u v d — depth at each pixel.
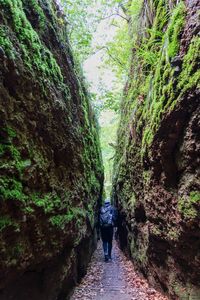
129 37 10.79
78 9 13.92
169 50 4.78
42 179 4.30
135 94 8.95
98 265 10.96
